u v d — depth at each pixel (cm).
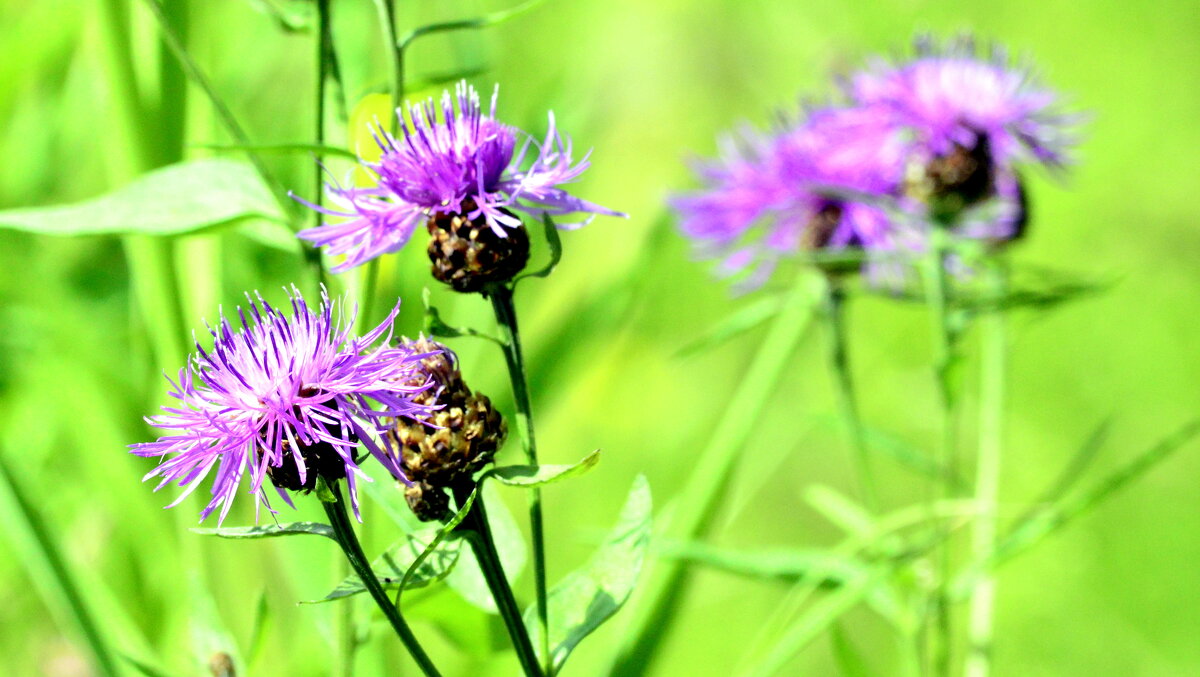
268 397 54
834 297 68
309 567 65
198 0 70
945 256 69
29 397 71
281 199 60
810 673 94
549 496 85
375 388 54
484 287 56
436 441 55
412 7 75
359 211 56
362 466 60
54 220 59
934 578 67
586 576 57
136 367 68
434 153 56
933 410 104
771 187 70
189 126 68
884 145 69
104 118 66
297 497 65
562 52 104
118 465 67
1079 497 65
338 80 62
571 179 56
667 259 100
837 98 72
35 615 71
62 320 68
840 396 68
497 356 70
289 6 62
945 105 68
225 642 59
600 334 70
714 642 94
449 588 59
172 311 65
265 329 54
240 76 76
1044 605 99
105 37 65
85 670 69
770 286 71
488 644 60
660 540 65
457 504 55
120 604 68
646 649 66
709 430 93
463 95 56
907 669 67
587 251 93
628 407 100
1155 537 104
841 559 66
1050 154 69
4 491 62
